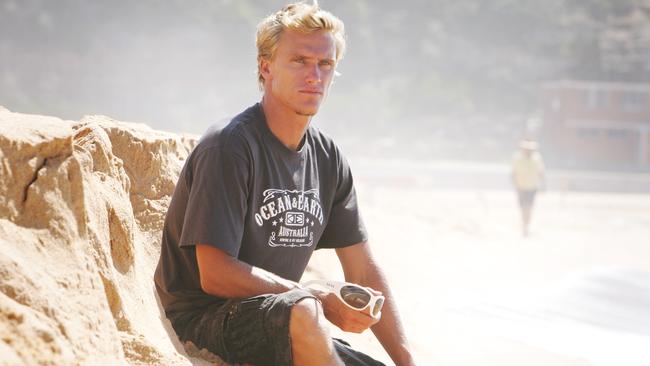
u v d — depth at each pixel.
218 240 5.53
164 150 7.90
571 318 12.73
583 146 131.62
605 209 56.00
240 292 5.58
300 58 5.89
